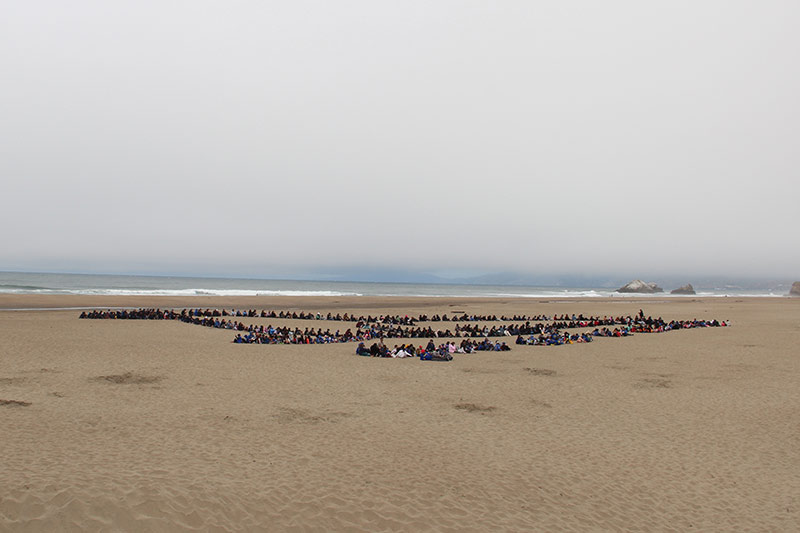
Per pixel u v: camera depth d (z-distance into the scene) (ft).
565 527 25.70
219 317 148.77
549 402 52.70
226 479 27.84
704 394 57.93
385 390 56.18
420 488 29.01
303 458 32.78
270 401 48.70
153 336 96.32
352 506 25.89
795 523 27.48
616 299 385.09
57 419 38.65
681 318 184.34
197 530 21.80
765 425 46.01
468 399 53.01
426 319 159.94
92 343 82.58
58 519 20.89
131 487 24.84
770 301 375.25
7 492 22.76
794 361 82.07
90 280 550.77
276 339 96.43
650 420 46.78
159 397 48.14
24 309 151.64
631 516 27.53
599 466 34.68
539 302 303.89
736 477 33.81
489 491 29.40
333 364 72.59
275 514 24.17
